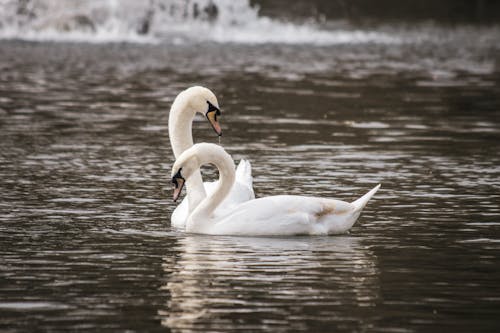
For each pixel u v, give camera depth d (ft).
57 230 42.06
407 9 197.98
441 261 37.50
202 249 39.04
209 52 129.39
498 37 156.97
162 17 148.77
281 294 33.22
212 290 33.68
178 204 47.85
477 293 33.50
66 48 127.75
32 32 140.15
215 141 67.72
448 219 44.60
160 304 32.17
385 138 69.36
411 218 44.88
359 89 96.89
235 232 41.42
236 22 156.66
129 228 42.68
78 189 50.75
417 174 55.77
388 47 140.26
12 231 41.75
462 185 52.49
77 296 32.94
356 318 30.94
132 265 36.68
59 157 59.98
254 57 124.98
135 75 104.78
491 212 46.01
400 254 38.50
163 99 88.02
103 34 141.79
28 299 32.60
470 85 101.40
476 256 38.19
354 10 191.72
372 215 45.52
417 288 34.04
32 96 87.76
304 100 88.89
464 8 202.18
